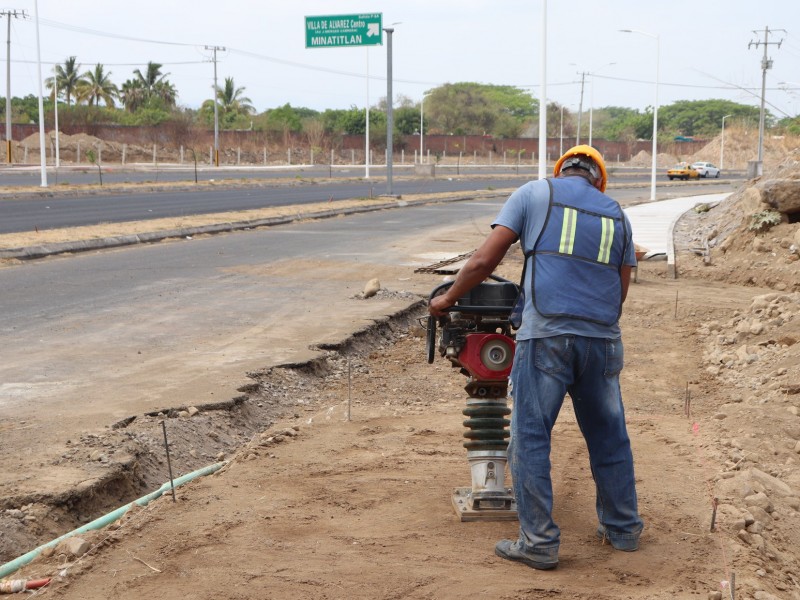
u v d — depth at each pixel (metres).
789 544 4.99
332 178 60.16
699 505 5.23
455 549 4.58
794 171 20.08
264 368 9.46
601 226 4.42
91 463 6.53
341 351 10.81
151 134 86.50
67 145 77.44
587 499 5.40
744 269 17.52
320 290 15.30
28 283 15.45
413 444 6.68
